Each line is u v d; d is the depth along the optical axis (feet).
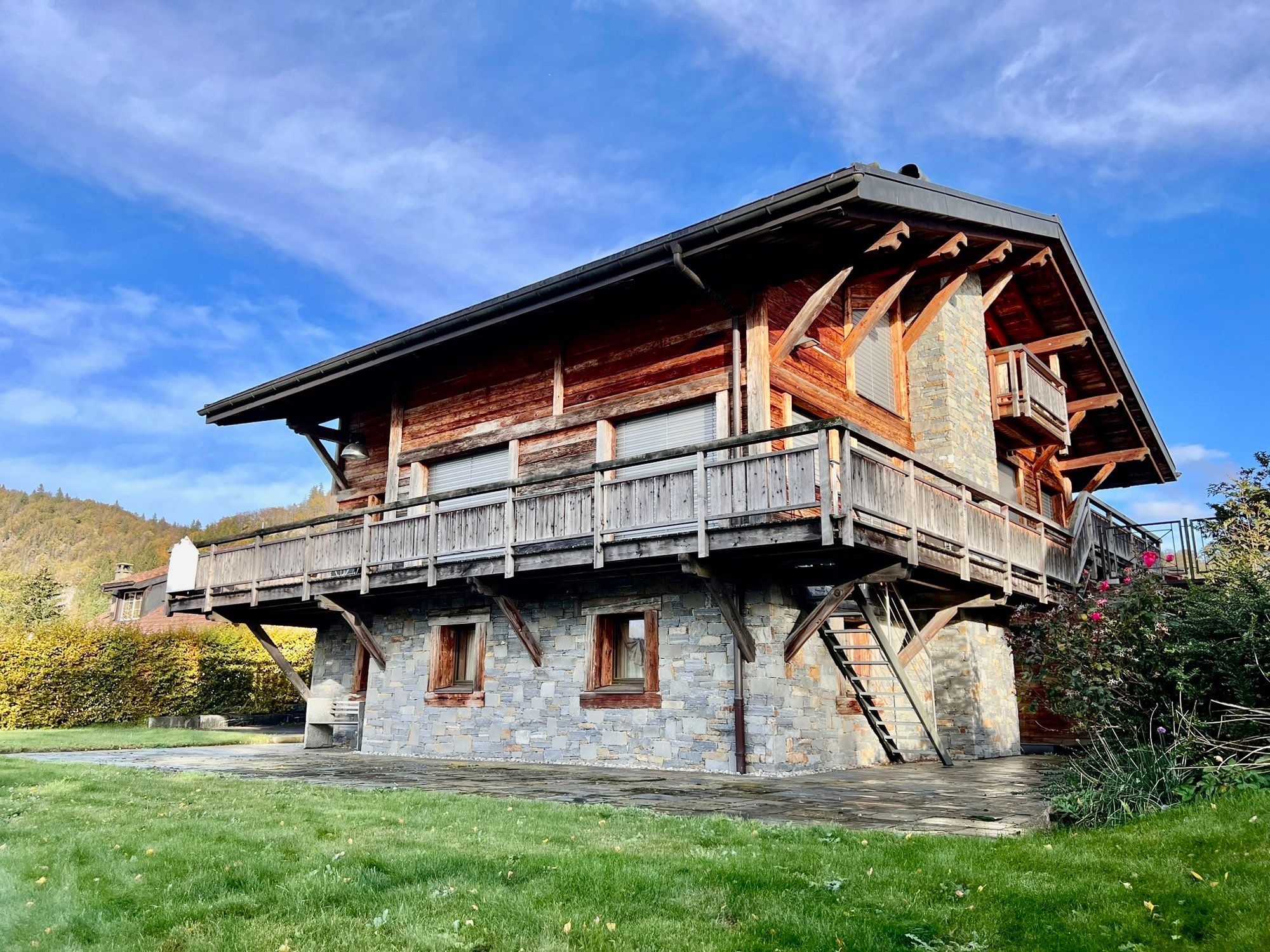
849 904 13.89
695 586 35.91
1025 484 57.77
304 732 64.49
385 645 47.26
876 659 40.06
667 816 21.62
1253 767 20.67
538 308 38.70
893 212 34.65
